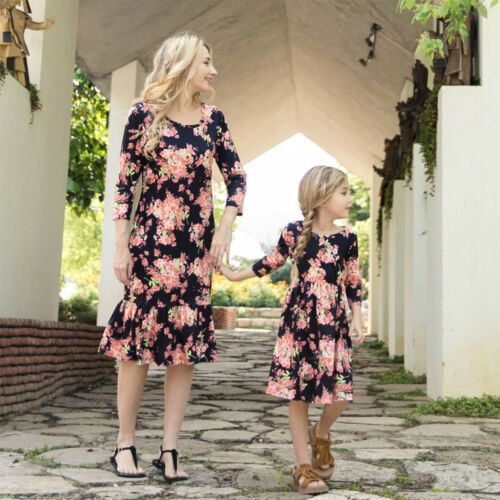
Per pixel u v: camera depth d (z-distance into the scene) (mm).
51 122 5445
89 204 10547
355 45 8664
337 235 2605
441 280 4777
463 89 4848
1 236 4473
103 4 6809
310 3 8320
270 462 2930
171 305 2574
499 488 2508
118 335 2617
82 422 3934
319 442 2600
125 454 2617
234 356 9336
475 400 4535
